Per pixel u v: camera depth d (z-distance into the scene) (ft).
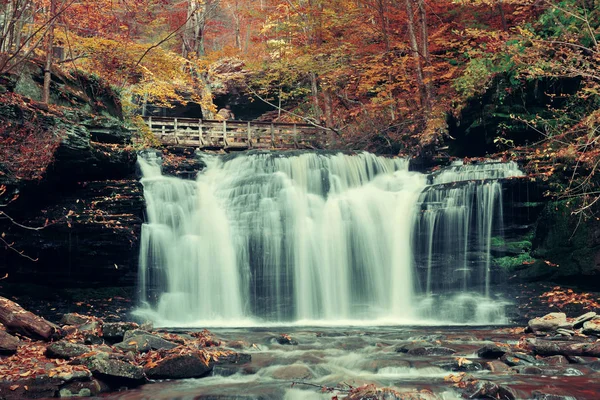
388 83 90.33
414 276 54.85
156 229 52.13
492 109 66.95
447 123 74.33
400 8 93.20
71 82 57.82
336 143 88.63
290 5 98.58
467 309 50.67
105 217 47.96
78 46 67.72
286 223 56.34
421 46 89.15
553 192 51.98
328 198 59.26
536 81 62.75
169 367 27.02
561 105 62.34
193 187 57.47
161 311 50.88
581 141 52.08
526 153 60.13
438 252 54.85
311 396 23.99
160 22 79.15
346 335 38.45
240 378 27.27
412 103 89.81
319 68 90.07
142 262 50.78
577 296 47.70
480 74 67.26
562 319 37.14
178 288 52.37
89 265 48.70
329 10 89.71
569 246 49.93
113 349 28.55
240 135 86.48
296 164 63.16
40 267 47.75
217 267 54.29
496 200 53.42
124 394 24.38
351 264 56.44
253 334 38.73
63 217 46.83
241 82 111.34
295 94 98.94
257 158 63.57
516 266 52.29
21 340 29.76
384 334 38.78
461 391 24.09
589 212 48.88
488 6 80.23
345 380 26.00
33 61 52.49
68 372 24.48
